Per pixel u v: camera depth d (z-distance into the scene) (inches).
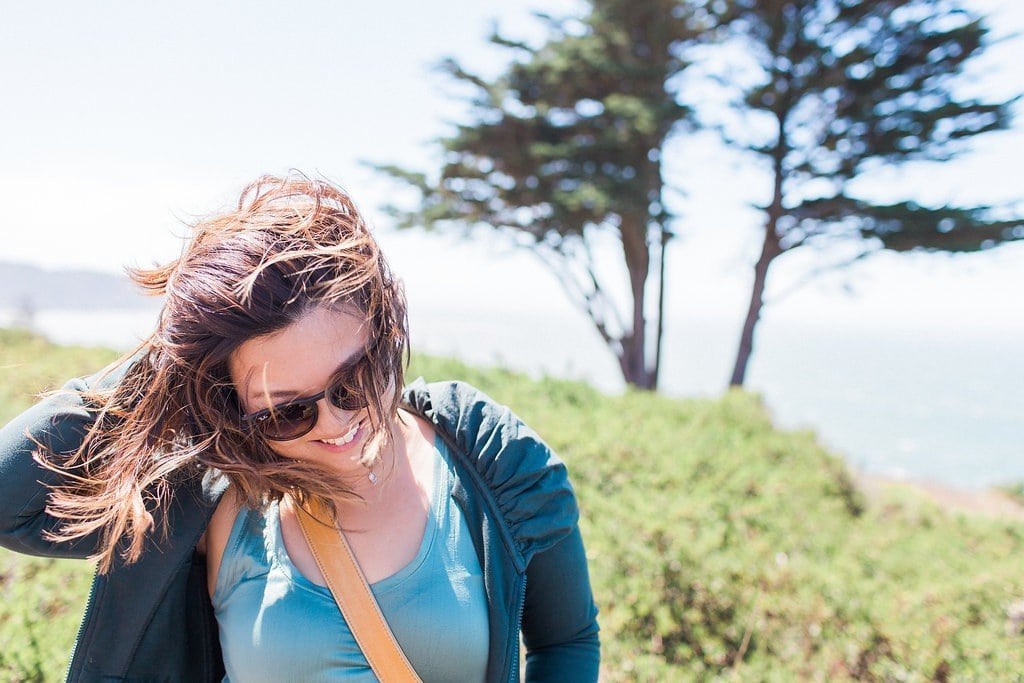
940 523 253.9
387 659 36.1
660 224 543.2
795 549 170.1
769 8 531.2
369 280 32.7
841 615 137.4
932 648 124.7
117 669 39.0
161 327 33.0
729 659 122.1
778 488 208.8
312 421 32.7
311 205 33.5
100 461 36.9
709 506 167.6
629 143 545.6
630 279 644.7
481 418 42.1
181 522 37.9
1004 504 446.3
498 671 37.8
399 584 37.0
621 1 536.4
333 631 36.2
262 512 37.3
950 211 492.4
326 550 37.0
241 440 34.1
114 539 34.5
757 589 139.5
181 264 32.6
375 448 34.4
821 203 550.6
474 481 40.5
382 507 38.3
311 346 31.2
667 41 558.6
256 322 30.3
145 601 38.2
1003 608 141.4
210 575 40.1
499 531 39.5
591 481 169.9
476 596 38.3
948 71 499.2
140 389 35.7
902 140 502.9
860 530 225.0
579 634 43.9
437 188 586.9
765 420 318.0
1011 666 117.8
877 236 523.8
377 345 33.3
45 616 88.4
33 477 35.6
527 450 41.2
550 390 275.7
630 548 133.6
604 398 292.2
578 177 549.0
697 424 268.5
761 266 604.7
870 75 513.3
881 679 119.0
